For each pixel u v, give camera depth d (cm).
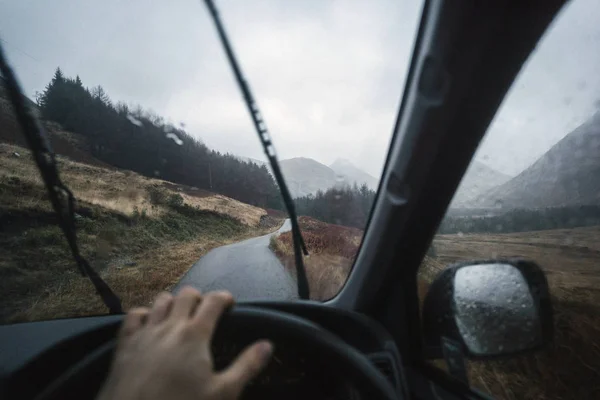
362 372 92
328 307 175
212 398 48
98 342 148
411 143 161
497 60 133
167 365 50
